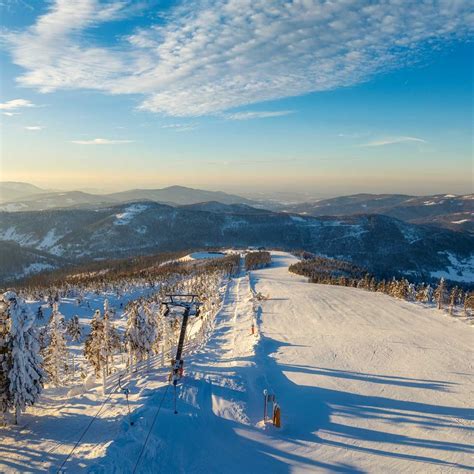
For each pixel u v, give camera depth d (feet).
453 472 70.13
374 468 71.15
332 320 200.85
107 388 100.89
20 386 81.46
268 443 78.79
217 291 309.83
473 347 150.20
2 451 70.33
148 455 65.67
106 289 462.19
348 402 99.86
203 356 134.41
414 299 269.23
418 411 94.94
